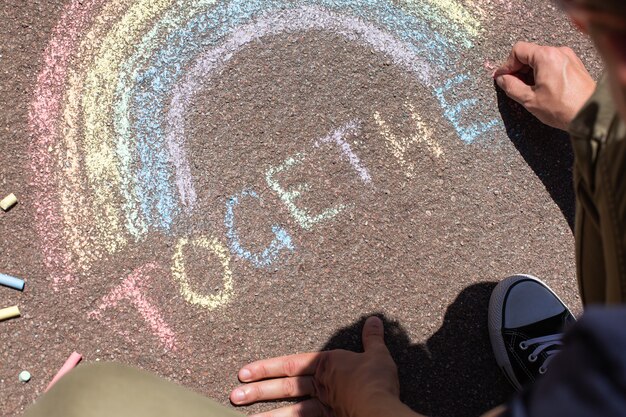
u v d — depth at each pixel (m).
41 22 1.92
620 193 0.89
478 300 1.97
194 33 1.97
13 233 1.85
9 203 1.84
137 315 1.86
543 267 2.01
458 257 1.98
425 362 1.93
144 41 1.95
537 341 1.92
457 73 2.04
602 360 0.63
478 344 1.96
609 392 0.63
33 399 1.81
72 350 1.84
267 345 1.90
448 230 1.99
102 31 1.94
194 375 1.86
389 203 1.98
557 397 0.68
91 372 1.39
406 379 1.92
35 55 1.91
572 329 0.68
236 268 1.91
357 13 2.03
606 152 0.93
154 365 1.85
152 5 1.96
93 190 1.88
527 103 1.96
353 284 1.94
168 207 1.90
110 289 1.86
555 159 2.04
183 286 1.88
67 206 1.87
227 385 1.87
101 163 1.90
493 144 2.03
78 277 1.85
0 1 1.91
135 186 1.90
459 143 2.02
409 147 2.00
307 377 1.88
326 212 1.96
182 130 1.93
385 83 2.02
